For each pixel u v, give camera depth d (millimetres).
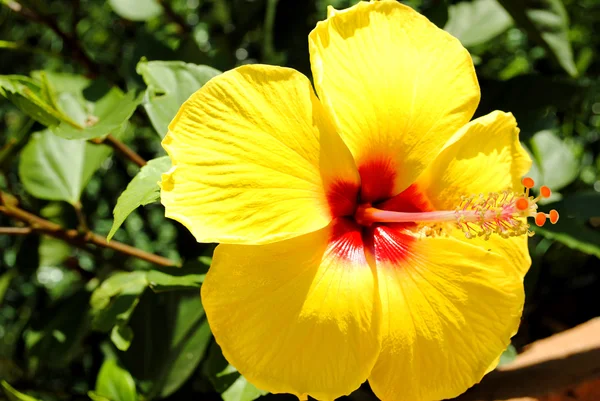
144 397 544
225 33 682
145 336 550
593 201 559
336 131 451
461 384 461
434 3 584
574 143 764
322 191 449
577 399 530
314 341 440
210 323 434
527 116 570
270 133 438
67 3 746
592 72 733
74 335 587
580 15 730
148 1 647
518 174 477
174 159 428
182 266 500
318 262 447
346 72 452
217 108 434
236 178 433
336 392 442
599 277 672
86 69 648
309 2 632
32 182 569
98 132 488
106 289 513
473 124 468
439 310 459
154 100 496
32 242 618
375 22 457
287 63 624
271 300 437
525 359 578
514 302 465
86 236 559
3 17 654
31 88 499
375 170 466
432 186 473
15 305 712
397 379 457
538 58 712
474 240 472
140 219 733
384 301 457
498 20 606
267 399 538
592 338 582
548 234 539
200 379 605
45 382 629
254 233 433
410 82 459
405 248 467
